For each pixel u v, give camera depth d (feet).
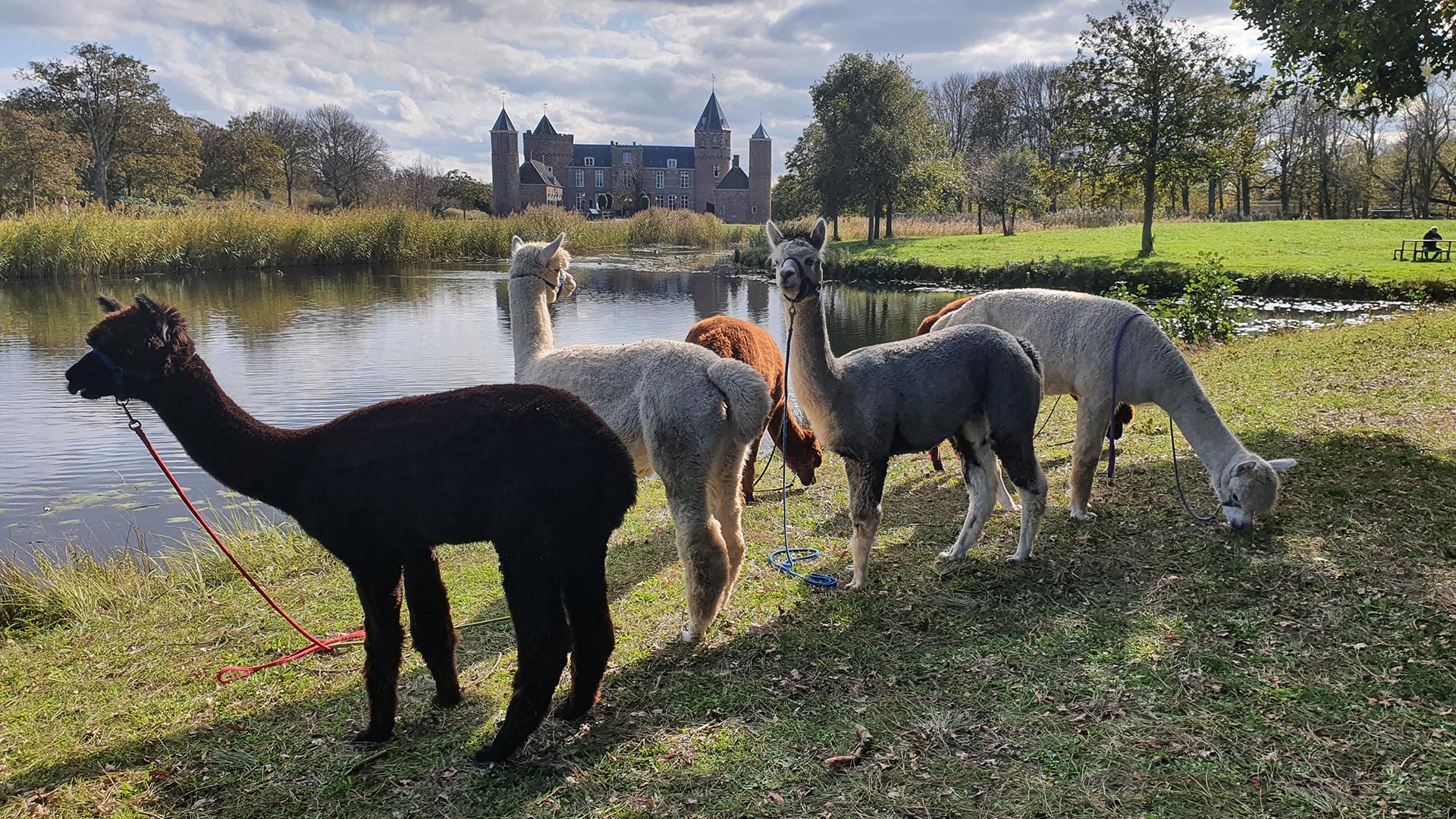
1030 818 9.36
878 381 15.33
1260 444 22.67
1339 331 41.78
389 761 11.28
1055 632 13.61
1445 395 26.20
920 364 15.58
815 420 15.49
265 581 19.36
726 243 177.47
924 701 11.89
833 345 60.03
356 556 11.12
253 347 58.29
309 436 11.39
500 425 10.69
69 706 13.51
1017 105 266.16
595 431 10.94
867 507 15.69
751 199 349.61
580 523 10.68
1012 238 139.54
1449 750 9.95
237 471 11.14
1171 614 13.84
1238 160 101.76
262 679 14.01
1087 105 104.32
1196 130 99.60
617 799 10.18
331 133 277.85
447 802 10.34
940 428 15.76
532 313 18.39
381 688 11.53
